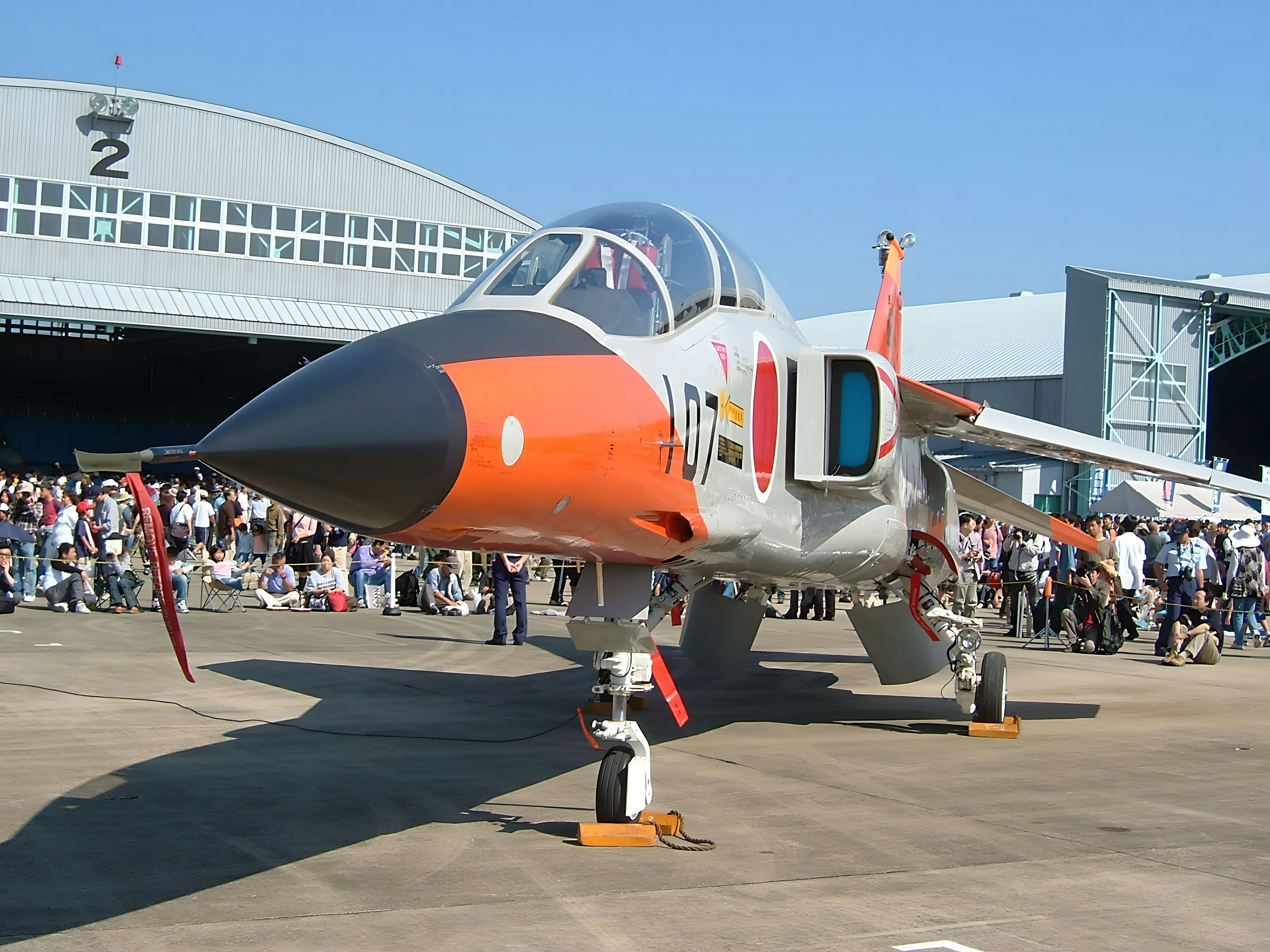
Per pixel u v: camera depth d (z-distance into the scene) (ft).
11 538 57.36
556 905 16.65
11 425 186.70
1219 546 69.67
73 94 117.29
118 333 160.56
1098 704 40.52
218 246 122.93
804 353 26.11
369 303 129.29
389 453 14.90
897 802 24.06
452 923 15.79
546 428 16.97
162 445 196.54
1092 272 124.26
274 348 162.91
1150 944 15.61
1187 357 127.03
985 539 77.92
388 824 21.08
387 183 129.80
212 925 15.48
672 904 16.78
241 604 63.46
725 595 37.32
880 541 30.32
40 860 18.28
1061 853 20.25
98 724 30.17
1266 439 173.37
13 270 115.03
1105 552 61.31
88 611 57.98
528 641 53.16
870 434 26.14
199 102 122.01
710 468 21.76
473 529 16.93
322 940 14.94
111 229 118.83
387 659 45.06
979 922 16.28
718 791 24.73
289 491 15.07
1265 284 170.19
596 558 20.86
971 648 33.81
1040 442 36.14
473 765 26.66
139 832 20.06
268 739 28.96
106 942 14.74
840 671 46.78
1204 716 37.93
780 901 17.03
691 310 22.52
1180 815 23.40
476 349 17.33
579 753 28.27
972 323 199.62
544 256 21.25
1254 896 17.97
